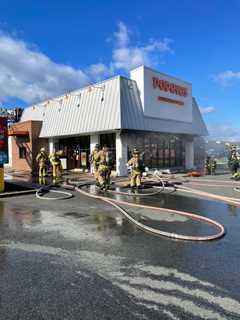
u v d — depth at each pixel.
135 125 17.02
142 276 3.88
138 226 6.38
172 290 3.50
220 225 6.27
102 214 7.55
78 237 5.60
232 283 3.68
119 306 3.15
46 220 6.94
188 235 5.68
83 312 3.04
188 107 21.95
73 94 20.31
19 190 11.38
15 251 4.86
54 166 15.97
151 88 18.52
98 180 12.22
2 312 3.06
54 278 3.83
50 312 3.05
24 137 24.02
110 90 17.28
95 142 19.50
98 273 3.98
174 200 9.67
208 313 3.01
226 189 12.16
